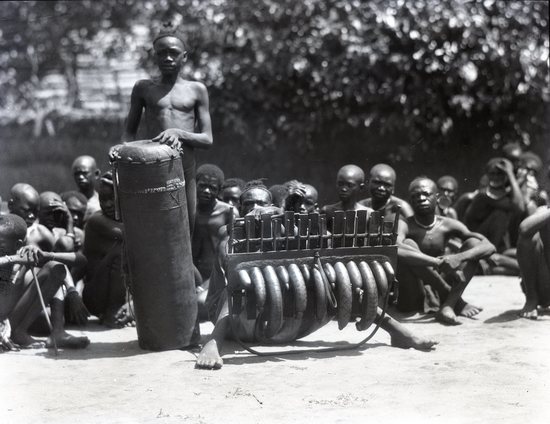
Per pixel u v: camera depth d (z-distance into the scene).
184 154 7.43
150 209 6.59
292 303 6.50
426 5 13.62
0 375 6.12
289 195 7.46
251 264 6.43
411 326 7.82
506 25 13.88
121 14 17.94
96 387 5.81
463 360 6.50
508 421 5.12
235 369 6.24
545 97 14.42
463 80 14.09
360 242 6.76
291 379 5.98
